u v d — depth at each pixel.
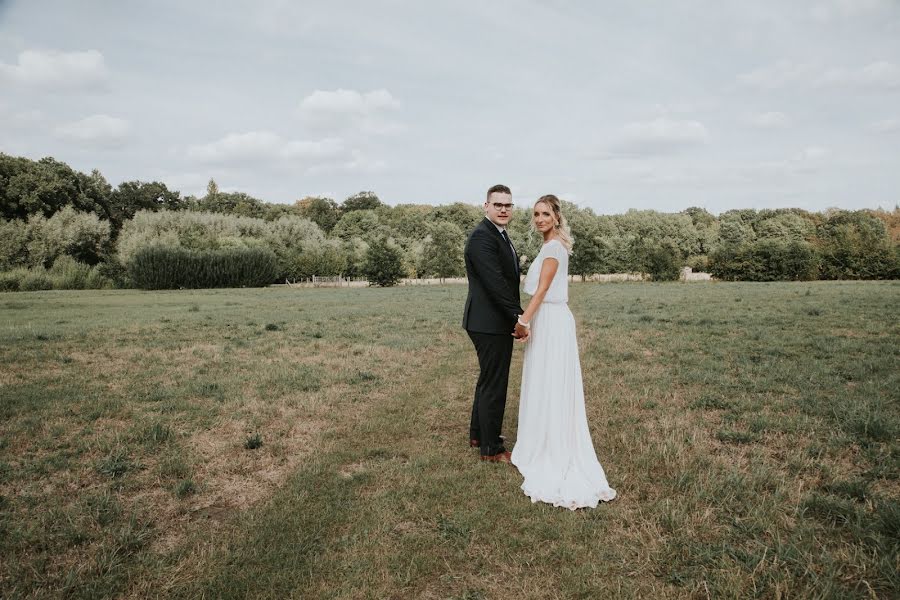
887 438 4.54
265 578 2.81
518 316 4.20
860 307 14.52
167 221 60.44
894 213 71.69
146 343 10.75
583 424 4.14
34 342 10.80
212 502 3.79
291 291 37.62
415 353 9.62
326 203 110.81
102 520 3.42
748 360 7.95
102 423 5.54
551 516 3.45
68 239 53.97
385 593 2.69
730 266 42.94
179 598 2.66
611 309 16.53
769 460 4.27
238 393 6.68
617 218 80.44
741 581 2.64
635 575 2.79
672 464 4.14
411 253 65.19
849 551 2.91
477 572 2.87
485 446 4.42
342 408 6.16
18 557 3.01
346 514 3.52
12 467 4.30
